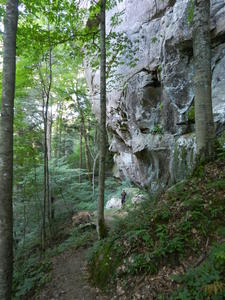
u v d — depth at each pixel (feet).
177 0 26.99
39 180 34.78
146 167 38.68
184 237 11.27
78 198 45.14
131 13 38.24
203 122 15.46
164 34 28.53
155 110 33.06
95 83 49.62
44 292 16.78
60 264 21.33
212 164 14.80
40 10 20.86
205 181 14.05
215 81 23.43
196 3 16.02
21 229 33.45
